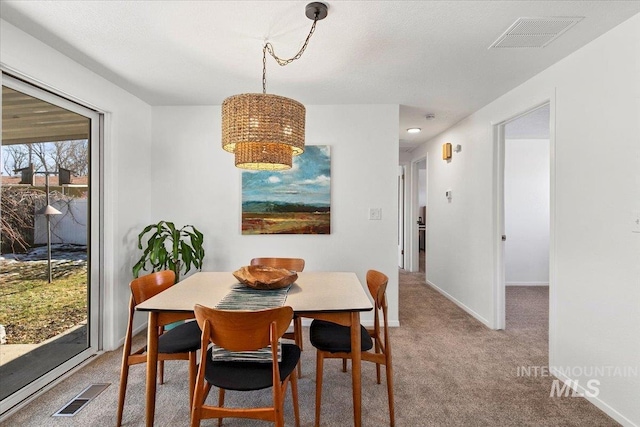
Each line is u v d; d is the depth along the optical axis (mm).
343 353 1836
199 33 2004
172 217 3408
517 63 2385
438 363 2527
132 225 3068
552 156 2377
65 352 2404
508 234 5086
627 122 1803
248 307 1692
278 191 3389
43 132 2234
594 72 2021
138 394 2115
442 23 1886
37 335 2193
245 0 1685
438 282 4742
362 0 1678
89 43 2115
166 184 3404
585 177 2078
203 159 3406
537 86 2572
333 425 1832
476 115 3566
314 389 2199
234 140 1796
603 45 1959
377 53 2258
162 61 2381
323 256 3416
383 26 1918
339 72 2582
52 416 1887
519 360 2576
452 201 4199
